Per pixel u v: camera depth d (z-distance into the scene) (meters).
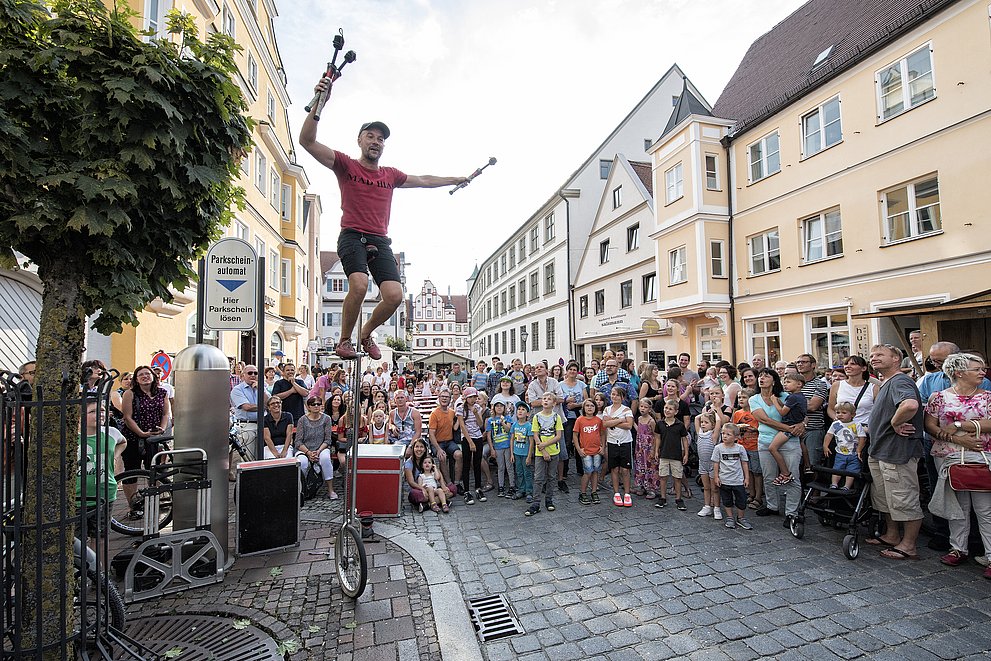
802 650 3.29
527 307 33.19
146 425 6.09
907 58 10.91
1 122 2.14
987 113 9.45
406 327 66.94
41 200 2.27
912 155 10.75
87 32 2.44
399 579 4.36
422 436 7.34
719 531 5.70
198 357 4.53
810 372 6.60
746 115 16.80
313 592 4.09
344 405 7.97
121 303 2.64
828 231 12.89
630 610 3.87
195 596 4.02
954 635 3.44
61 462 2.47
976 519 4.94
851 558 4.82
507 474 7.87
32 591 2.57
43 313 2.60
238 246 5.55
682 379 8.88
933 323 7.75
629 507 6.77
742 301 15.46
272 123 17.66
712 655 3.25
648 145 27.89
